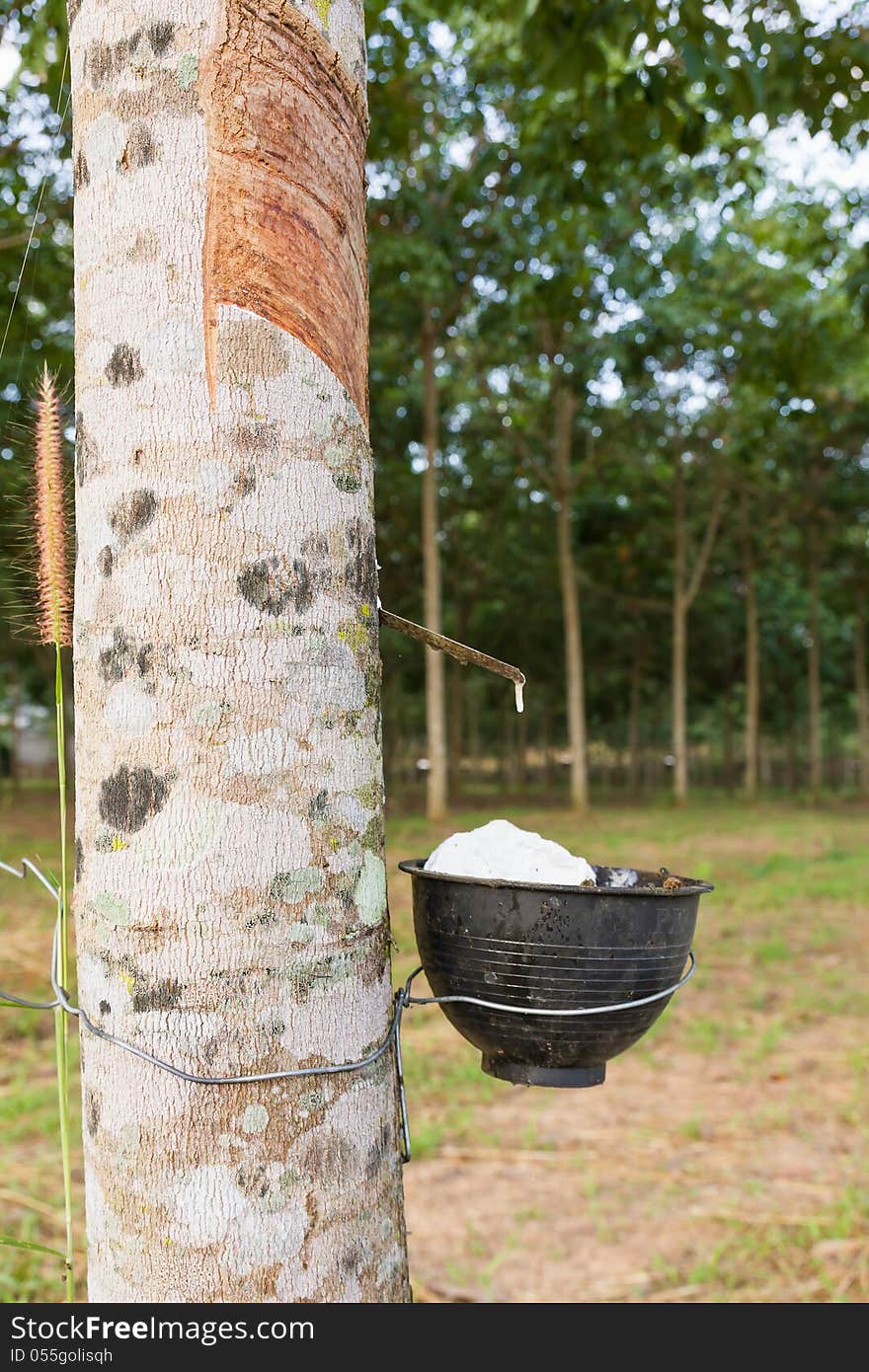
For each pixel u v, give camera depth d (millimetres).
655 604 22281
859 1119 4492
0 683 27969
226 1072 1169
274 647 1203
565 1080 1529
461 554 21438
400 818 17234
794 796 28297
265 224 1241
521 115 6102
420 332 14914
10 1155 4125
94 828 1236
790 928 8523
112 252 1250
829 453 20484
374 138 6602
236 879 1177
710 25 3777
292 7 1278
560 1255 3469
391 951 1353
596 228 7496
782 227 8273
